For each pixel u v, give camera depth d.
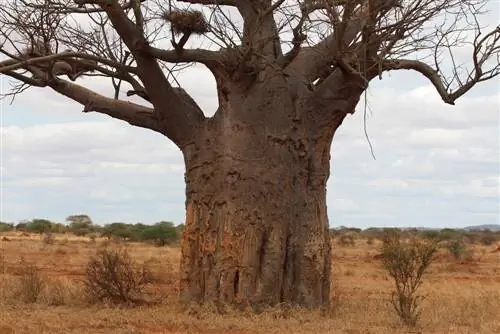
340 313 12.86
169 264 25.70
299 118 12.77
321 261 12.89
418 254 12.79
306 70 13.15
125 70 12.61
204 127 12.84
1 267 22.28
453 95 12.62
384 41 11.81
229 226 12.35
